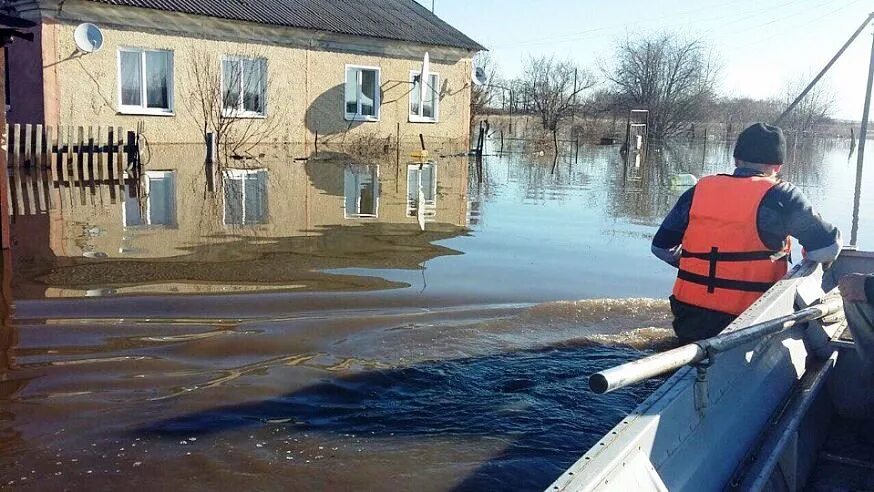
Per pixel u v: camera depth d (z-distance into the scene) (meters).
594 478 2.10
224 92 20.36
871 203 13.95
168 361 4.88
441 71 26.02
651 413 2.59
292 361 4.96
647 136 41.00
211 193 12.43
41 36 16.45
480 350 5.29
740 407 3.35
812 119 51.91
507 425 4.09
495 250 8.80
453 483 3.48
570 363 5.07
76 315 5.73
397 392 4.51
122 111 18.14
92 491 3.32
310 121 22.53
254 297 6.38
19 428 3.89
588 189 15.67
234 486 3.39
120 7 17.72
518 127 46.25
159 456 3.64
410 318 5.96
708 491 2.88
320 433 3.94
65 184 13.02
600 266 8.09
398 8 27.06
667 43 46.53
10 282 6.59
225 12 19.88
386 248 8.66
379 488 3.42
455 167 19.58
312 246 8.57
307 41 22.00
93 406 4.18
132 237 8.68
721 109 53.97
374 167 18.09
